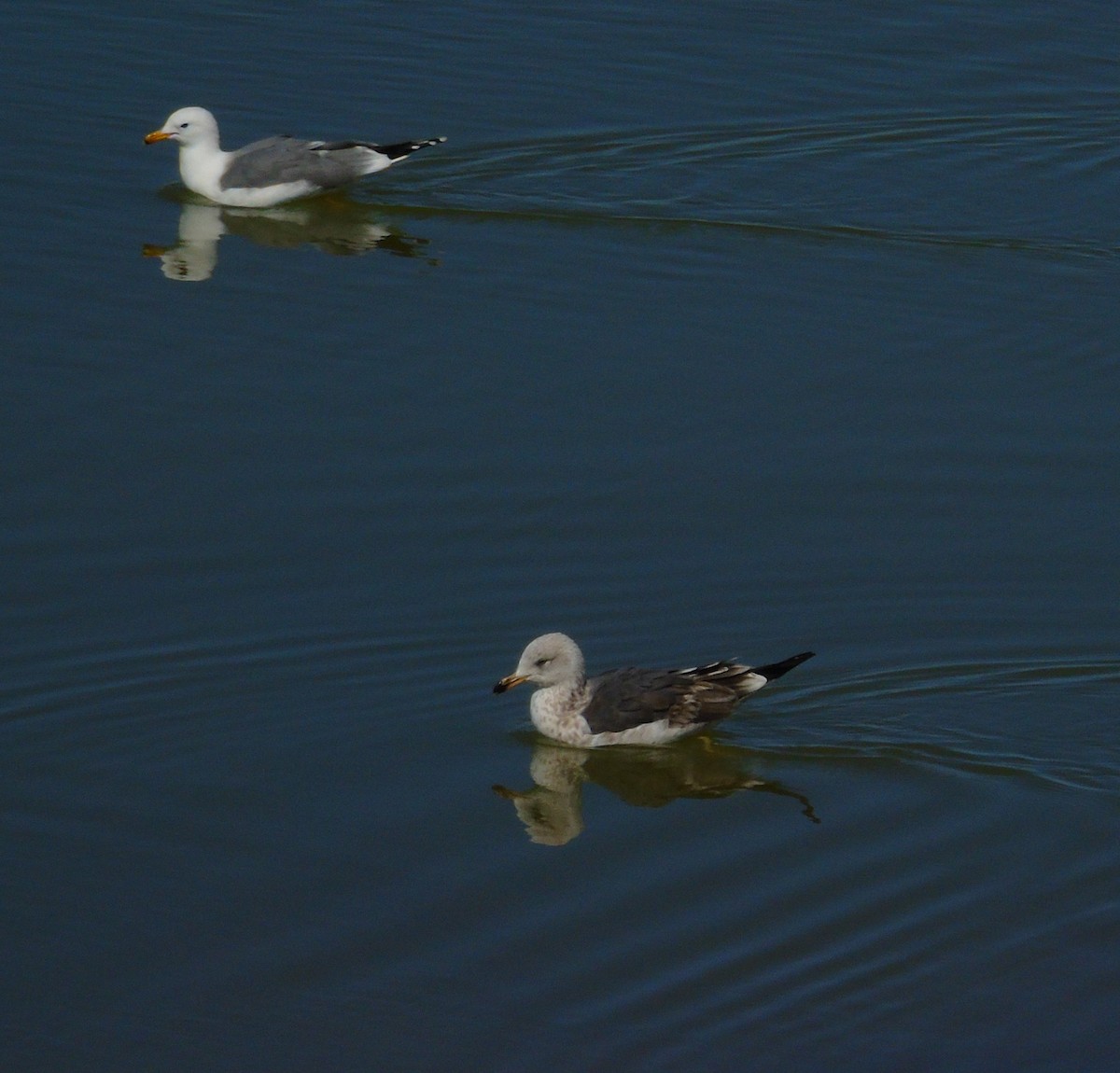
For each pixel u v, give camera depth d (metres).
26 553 17.86
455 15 32.09
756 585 17.81
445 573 17.83
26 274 23.56
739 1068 11.71
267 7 31.97
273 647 16.66
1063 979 12.55
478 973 12.72
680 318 23.31
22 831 14.28
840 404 21.23
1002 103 30.03
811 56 31.22
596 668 16.61
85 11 31.39
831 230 26.05
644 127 28.48
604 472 19.59
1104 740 15.49
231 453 19.69
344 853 14.16
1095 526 18.88
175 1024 12.20
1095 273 25.08
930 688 16.31
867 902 13.45
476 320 23.00
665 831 14.48
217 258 24.47
